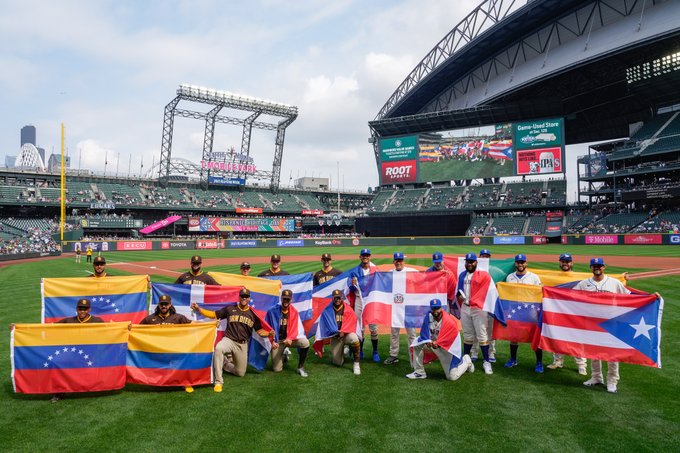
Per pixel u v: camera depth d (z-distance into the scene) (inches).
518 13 2314.2
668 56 2151.8
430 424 248.4
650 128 2566.4
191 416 261.0
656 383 312.0
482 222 2787.9
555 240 2471.7
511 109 2822.3
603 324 315.3
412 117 3019.2
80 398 292.7
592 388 306.2
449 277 391.2
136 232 2972.4
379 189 3348.9
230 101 3221.0
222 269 1273.4
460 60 2834.6
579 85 2620.6
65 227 2731.3
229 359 348.8
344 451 217.9
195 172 3403.1
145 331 309.3
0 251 2000.5
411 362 339.0
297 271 1159.6
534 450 218.2
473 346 385.1
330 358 392.2
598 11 2209.6
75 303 382.3
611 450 218.1
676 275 895.7
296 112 3523.6
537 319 347.3
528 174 2694.4
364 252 406.6
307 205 3909.9
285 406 275.6
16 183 2910.9
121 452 217.6
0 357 381.1
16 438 233.5
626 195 2418.8
